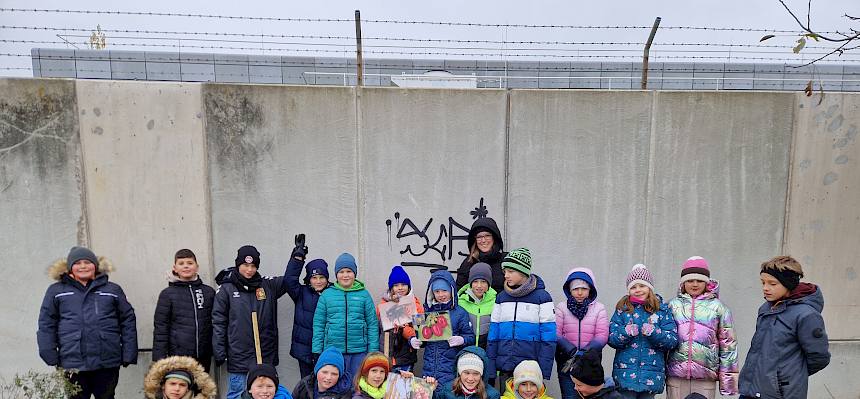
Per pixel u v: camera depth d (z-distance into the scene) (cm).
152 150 450
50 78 435
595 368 316
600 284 489
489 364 384
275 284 432
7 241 443
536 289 400
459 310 406
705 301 380
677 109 477
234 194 459
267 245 465
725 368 372
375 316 423
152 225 455
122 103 444
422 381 371
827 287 496
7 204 441
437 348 404
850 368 501
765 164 485
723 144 482
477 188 476
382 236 474
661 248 489
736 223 489
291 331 470
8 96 433
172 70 838
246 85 452
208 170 457
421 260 478
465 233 478
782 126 482
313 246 469
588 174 480
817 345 315
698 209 486
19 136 437
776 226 491
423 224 475
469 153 472
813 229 492
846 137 485
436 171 472
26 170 440
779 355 325
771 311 333
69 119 439
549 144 475
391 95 463
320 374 358
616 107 475
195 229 459
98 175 447
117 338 397
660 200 484
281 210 464
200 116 451
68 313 382
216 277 426
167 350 404
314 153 462
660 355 374
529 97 470
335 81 836
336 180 466
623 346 377
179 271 409
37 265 446
